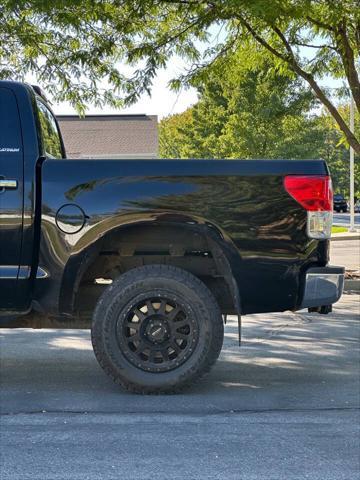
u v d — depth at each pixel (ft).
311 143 100.32
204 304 16.21
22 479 11.32
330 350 22.61
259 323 28.37
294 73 40.70
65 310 16.42
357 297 37.19
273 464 12.07
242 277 16.40
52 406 15.64
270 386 17.62
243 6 30.07
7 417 14.78
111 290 16.25
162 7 35.70
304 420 14.70
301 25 36.86
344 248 66.64
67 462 12.10
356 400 16.31
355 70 37.68
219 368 19.71
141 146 101.91
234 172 16.37
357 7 33.24
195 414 15.05
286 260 16.40
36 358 21.22
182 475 11.51
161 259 17.57
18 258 16.24
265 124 95.30
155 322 16.34
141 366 16.34
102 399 16.22
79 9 33.42
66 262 16.16
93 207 16.16
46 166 16.30
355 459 12.37
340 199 195.93
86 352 22.21
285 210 16.42
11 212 16.16
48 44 38.04
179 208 16.25
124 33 36.55
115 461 12.17
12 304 16.40
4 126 16.47
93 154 100.27
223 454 12.56
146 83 37.32
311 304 16.46
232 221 16.33
